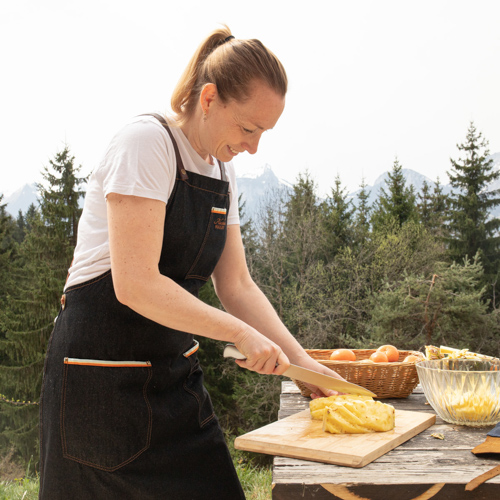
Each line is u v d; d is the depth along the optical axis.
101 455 1.17
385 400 1.53
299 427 1.16
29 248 18.62
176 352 1.27
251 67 1.12
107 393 1.17
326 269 16.19
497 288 19.11
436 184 23.67
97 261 1.21
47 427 1.22
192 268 1.29
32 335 17.70
